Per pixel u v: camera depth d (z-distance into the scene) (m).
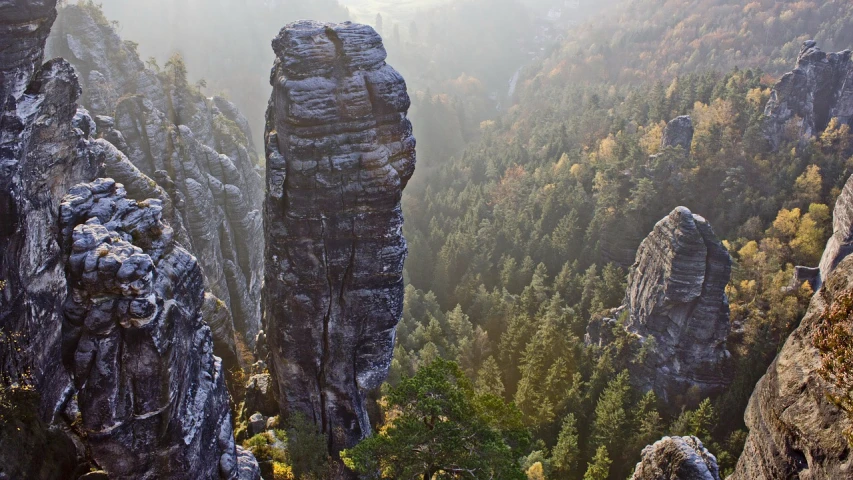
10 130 28.62
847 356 15.53
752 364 59.03
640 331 66.00
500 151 145.25
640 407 57.78
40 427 24.11
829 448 15.36
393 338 41.34
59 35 76.44
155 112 68.38
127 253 22.48
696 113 119.25
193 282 27.09
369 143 35.84
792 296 69.00
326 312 39.44
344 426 42.19
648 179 93.62
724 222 93.44
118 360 22.61
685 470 28.12
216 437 27.64
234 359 50.44
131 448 23.50
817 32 199.88
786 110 107.94
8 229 27.27
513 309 79.12
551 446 57.94
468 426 26.55
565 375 61.50
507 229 100.62
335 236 37.44
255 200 93.62
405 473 25.61
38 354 28.58
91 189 25.17
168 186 59.88
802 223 84.06
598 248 92.38
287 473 37.31
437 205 118.81
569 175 114.19
